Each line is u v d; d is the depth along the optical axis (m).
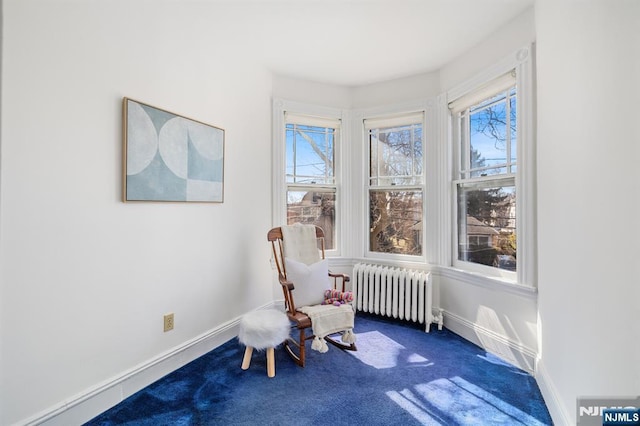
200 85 2.26
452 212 2.84
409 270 2.93
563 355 1.43
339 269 3.33
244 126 2.72
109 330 1.69
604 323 1.04
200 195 2.25
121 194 1.74
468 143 2.70
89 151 1.59
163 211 2.00
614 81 0.99
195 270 2.24
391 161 3.27
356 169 3.35
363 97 3.33
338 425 1.53
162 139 1.96
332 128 3.40
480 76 2.44
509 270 2.30
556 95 1.53
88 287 1.59
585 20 1.20
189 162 2.16
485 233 2.52
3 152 1.29
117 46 1.71
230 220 2.57
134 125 1.79
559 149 1.49
